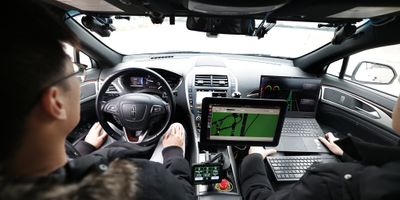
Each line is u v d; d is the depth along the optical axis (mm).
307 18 1146
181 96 1728
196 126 1573
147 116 1380
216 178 1041
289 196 863
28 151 388
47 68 373
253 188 1108
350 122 1823
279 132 1136
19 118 351
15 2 359
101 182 389
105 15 1262
